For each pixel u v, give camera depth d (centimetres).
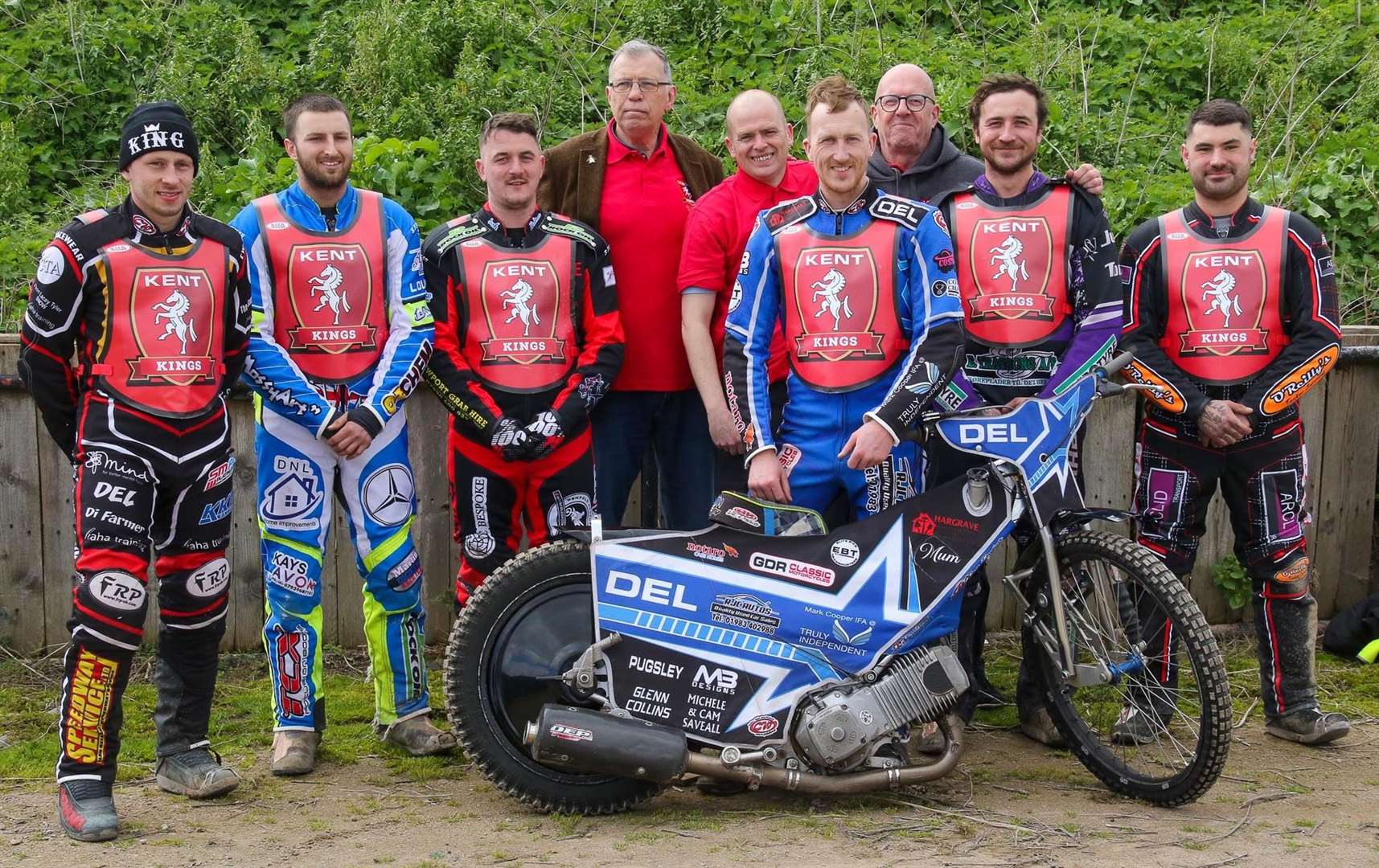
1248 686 473
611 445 439
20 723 428
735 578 352
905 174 460
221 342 359
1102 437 517
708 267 413
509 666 353
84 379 350
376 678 410
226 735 422
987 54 762
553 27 747
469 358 407
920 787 373
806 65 707
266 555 390
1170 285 418
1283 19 846
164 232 352
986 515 363
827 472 380
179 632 366
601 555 352
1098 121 714
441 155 586
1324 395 527
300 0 792
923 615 352
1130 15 862
